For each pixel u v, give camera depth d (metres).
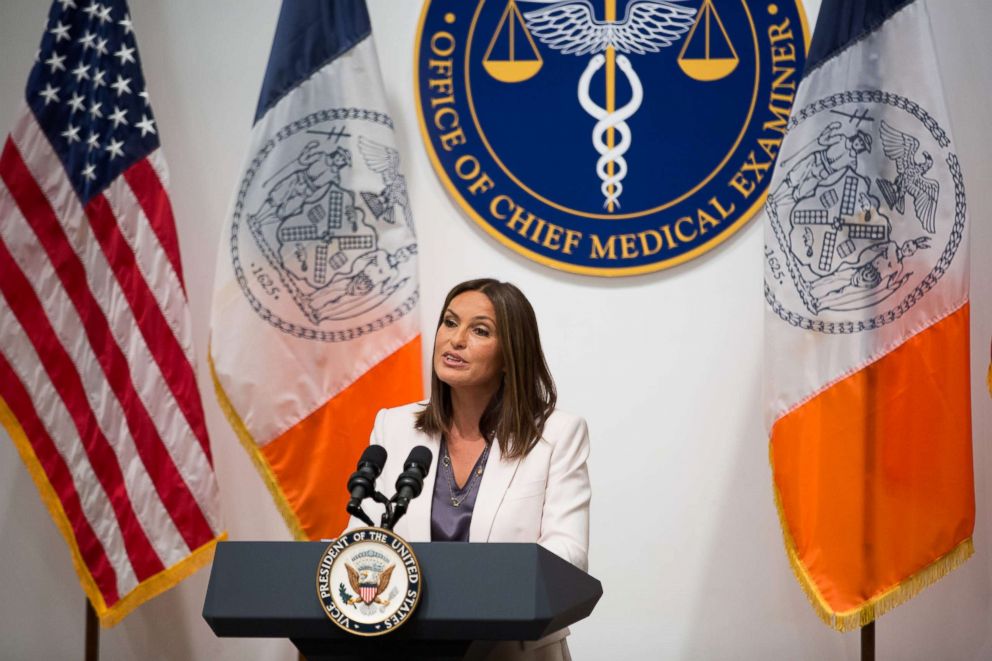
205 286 10.80
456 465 6.47
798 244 9.33
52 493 9.63
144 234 9.82
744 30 10.48
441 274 10.56
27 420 9.65
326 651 4.85
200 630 10.78
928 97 9.30
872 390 9.13
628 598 10.34
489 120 10.59
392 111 10.67
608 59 10.56
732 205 10.41
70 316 9.78
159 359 9.69
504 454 6.34
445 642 4.72
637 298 10.48
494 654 5.88
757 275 10.41
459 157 10.59
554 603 4.60
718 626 10.28
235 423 9.72
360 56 10.05
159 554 9.54
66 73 10.04
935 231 9.20
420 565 4.64
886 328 9.16
